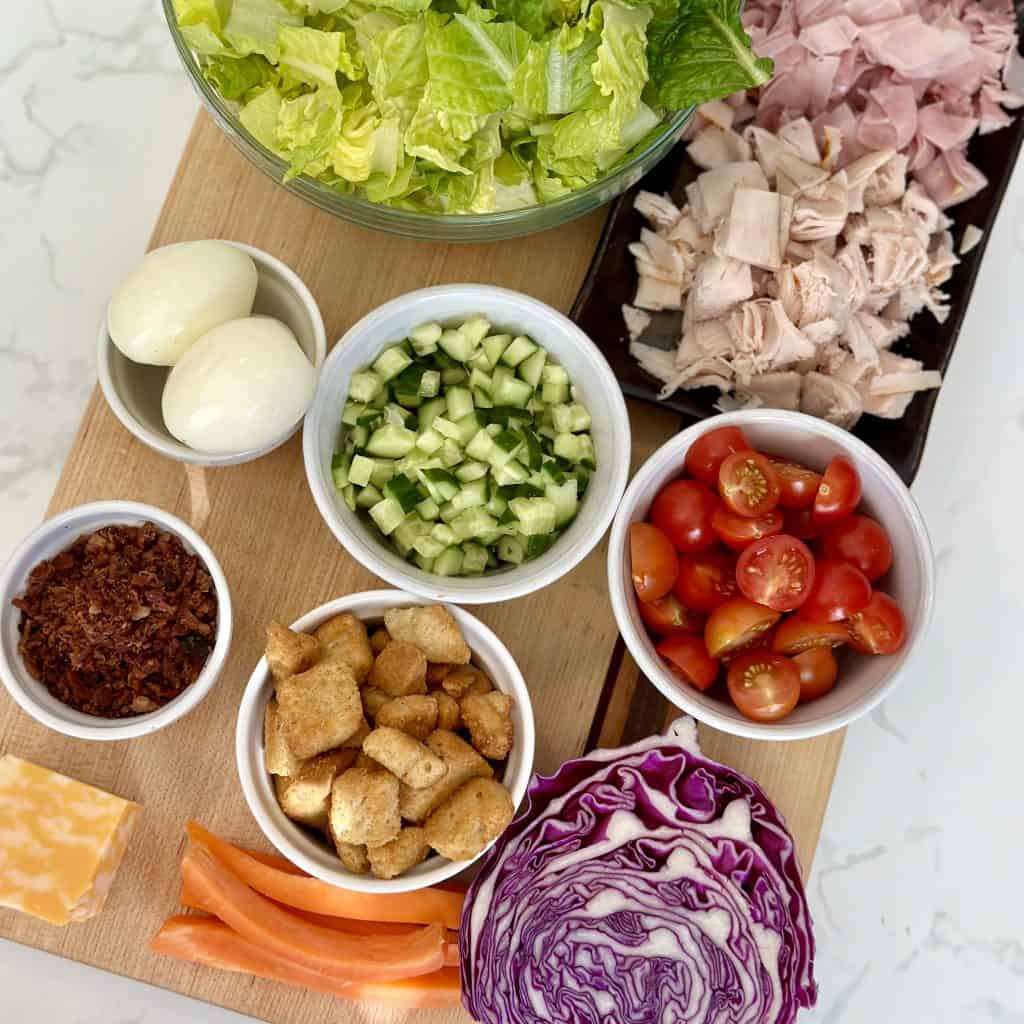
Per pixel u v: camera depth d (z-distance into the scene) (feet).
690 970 1.62
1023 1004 2.28
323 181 1.58
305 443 1.59
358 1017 1.72
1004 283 2.21
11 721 1.70
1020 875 2.28
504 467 1.62
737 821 1.66
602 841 1.65
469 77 1.47
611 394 1.64
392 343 1.68
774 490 1.60
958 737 2.27
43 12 2.30
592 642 1.76
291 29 1.46
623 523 1.63
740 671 1.62
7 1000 2.15
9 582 1.60
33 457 2.27
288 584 1.73
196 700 1.59
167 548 1.65
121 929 1.70
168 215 1.76
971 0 1.87
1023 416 2.25
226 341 1.50
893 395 1.74
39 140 2.29
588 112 1.49
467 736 1.65
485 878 1.65
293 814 1.57
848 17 1.78
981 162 1.82
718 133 1.79
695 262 1.75
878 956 2.29
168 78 2.29
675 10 1.54
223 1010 2.17
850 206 1.76
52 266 2.28
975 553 2.28
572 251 1.82
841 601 1.57
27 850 1.65
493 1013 1.63
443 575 1.65
